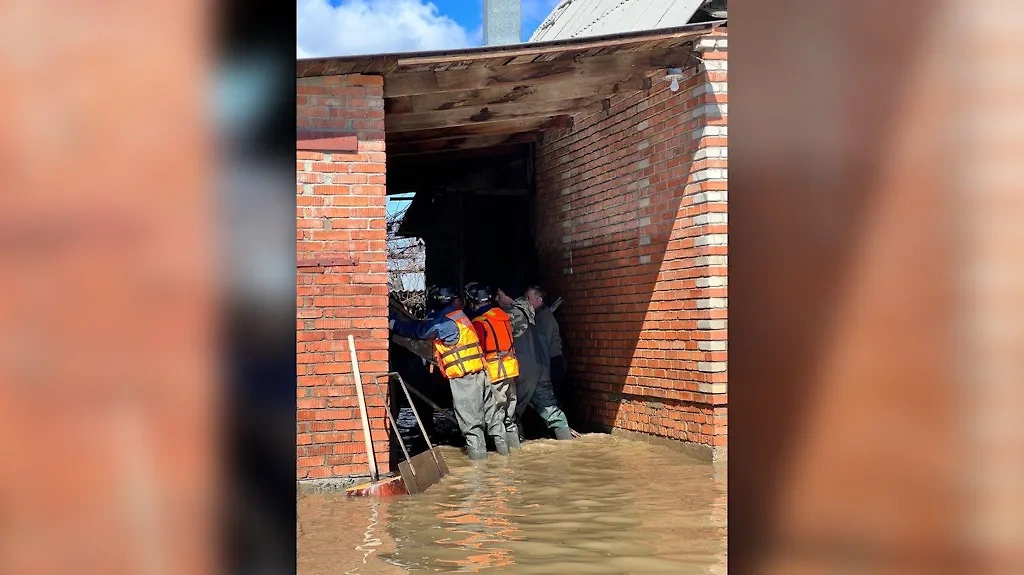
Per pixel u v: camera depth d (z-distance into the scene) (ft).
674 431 24.23
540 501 17.66
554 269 32.12
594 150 28.86
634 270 26.22
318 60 19.26
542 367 27.68
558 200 31.78
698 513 16.20
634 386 26.45
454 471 22.09
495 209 35.29
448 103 24.21
